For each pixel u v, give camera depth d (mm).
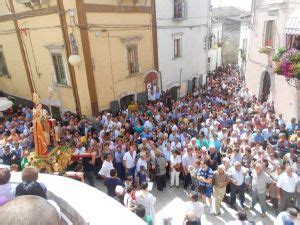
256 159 8344
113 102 14430
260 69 16344
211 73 27875
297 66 10383
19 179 3631
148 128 11109
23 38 15023
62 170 7168
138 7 15352
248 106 15102
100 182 9602
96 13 12953
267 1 14992
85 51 12648
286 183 7223
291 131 10750
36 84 15648
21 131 11758
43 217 1203
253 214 7883
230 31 34562
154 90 16875
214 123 11227
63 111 14625
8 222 1151
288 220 5797
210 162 8078
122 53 14766
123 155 9391
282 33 13266
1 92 19141
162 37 17547
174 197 8828
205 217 7867
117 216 2240
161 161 8938
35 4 13227
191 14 20062
